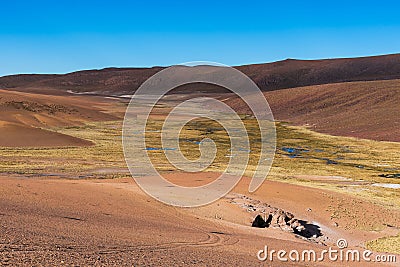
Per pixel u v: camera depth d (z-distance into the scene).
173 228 18.78
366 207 33.00
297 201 32.72
